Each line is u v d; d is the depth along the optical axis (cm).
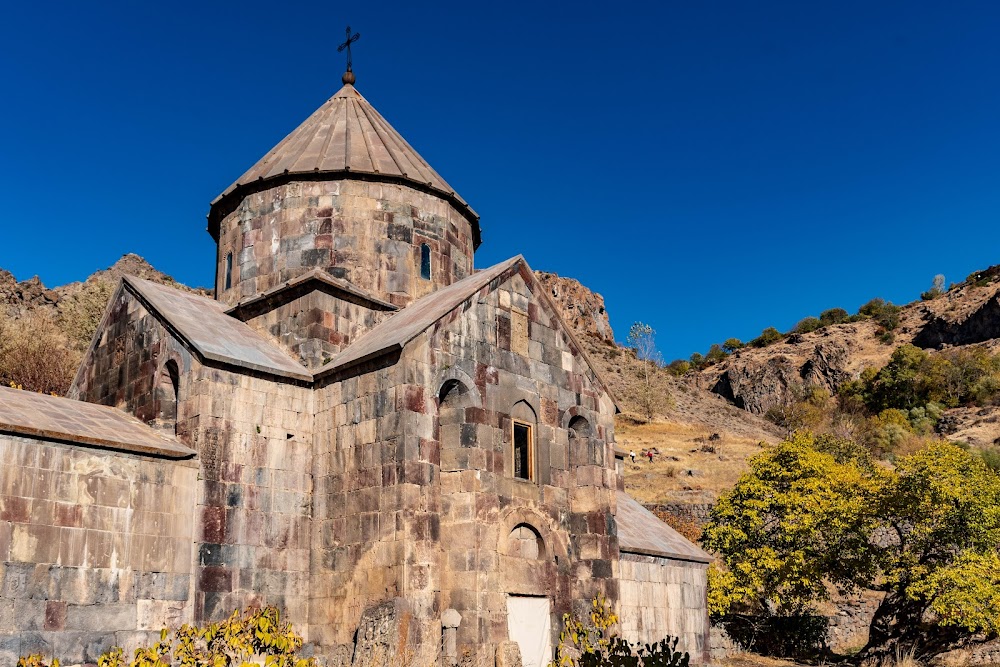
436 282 2308
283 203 2262
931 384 9156
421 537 1661
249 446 1748
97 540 1492
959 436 7556
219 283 2364
